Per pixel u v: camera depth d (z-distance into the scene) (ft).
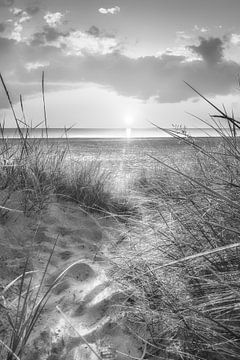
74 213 12.46
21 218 10.48
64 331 6.15
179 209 8.55
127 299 6.99
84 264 8.64
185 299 6.13
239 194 6.75
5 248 8.80
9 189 11.22
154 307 6.70
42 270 8.17
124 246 9.85
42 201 11.22
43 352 5.57
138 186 14.69
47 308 6.70
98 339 6.09
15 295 6.89
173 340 5.86
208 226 7.05
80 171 15.02
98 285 7.77
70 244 10.05
